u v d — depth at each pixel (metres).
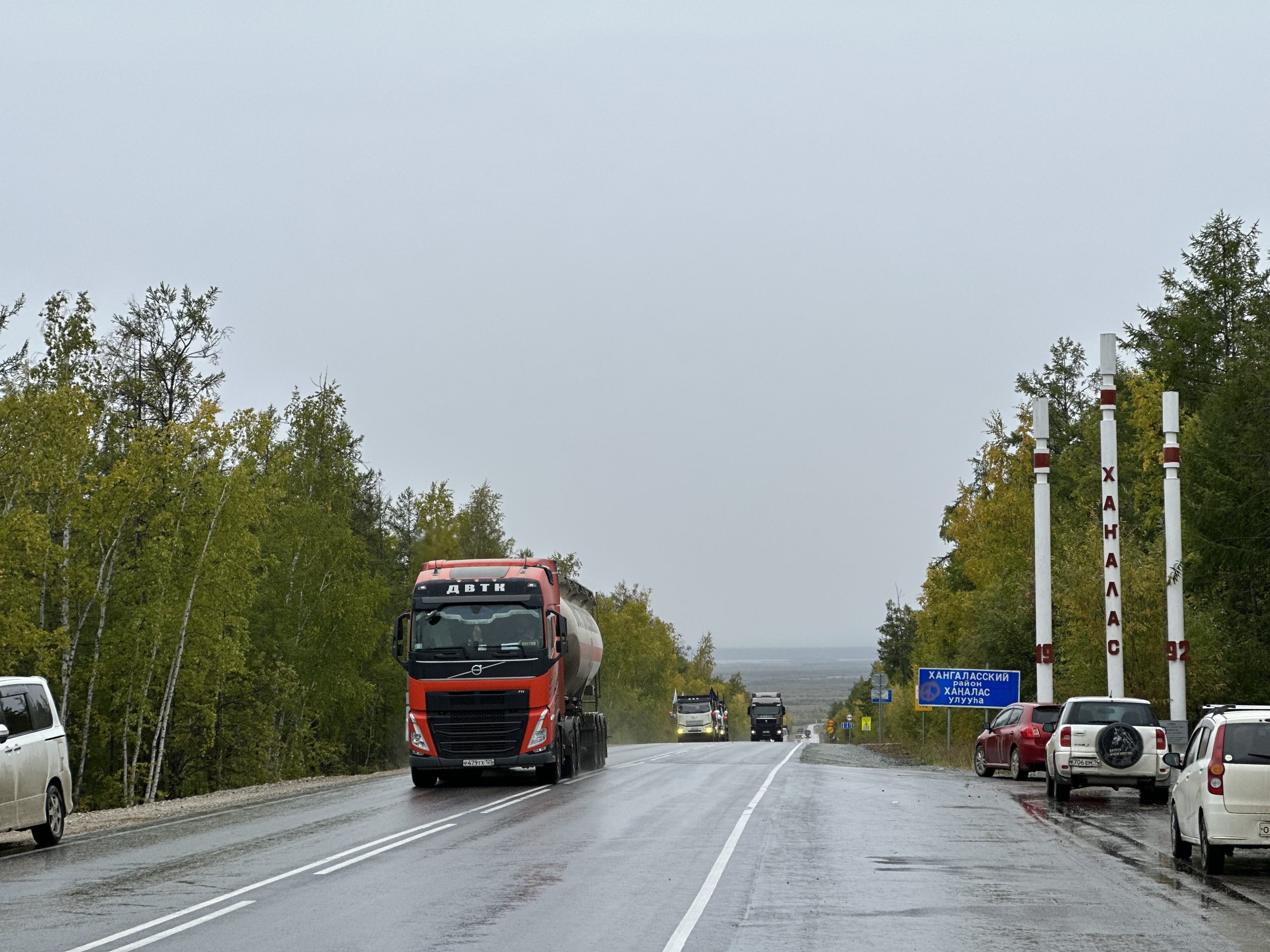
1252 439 51.00
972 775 43.38
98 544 53.91
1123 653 44.97
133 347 62.22
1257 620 50.69
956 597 71.56
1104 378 43.97
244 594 57.53
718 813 26.53
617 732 115.69
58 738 23.81
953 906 14.84
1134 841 21.97
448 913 14.30
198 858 20.02
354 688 72.31
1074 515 62.75
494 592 33.81
